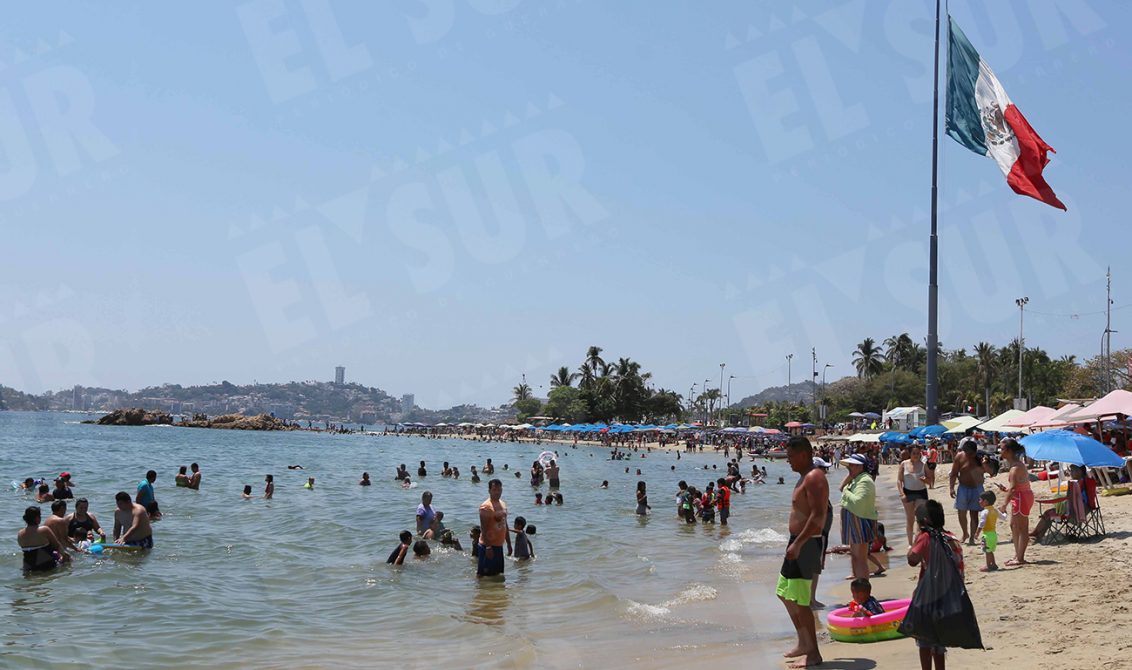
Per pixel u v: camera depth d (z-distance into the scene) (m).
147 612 11.84
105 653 9.62
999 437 53.28
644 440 126.81
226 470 47.72
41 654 9.46
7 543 17.30
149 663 9.30
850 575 14.35
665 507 31.50
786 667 8.62
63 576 14.24
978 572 12.70
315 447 92.62
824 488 8.38
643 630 11.07
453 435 160.12
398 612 12.30
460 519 25.73
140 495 22.02
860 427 110.69
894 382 132.75
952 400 125.81
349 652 9.95
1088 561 12.75
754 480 46.88
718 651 9.71
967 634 6.91
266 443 99.50
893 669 7.99
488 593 13.95
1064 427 29.00
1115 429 27.81
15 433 95.44
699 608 12.56
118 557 16.25
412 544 19.25
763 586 14.50
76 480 35.53
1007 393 113.94
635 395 152.38
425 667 9.24
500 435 149.00
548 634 10.89
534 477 39.94
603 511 29.33
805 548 8.45
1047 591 10.84
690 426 151.50
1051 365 114.44
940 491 32.38
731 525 25.28
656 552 19.03
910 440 55.28
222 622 11.39
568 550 19.11
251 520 23.61
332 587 14.25
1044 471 27.12
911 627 7.16
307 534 20.98
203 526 21.83
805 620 8.48
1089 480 15.00
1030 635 8.73
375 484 39.75
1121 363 71.94
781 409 145.88
